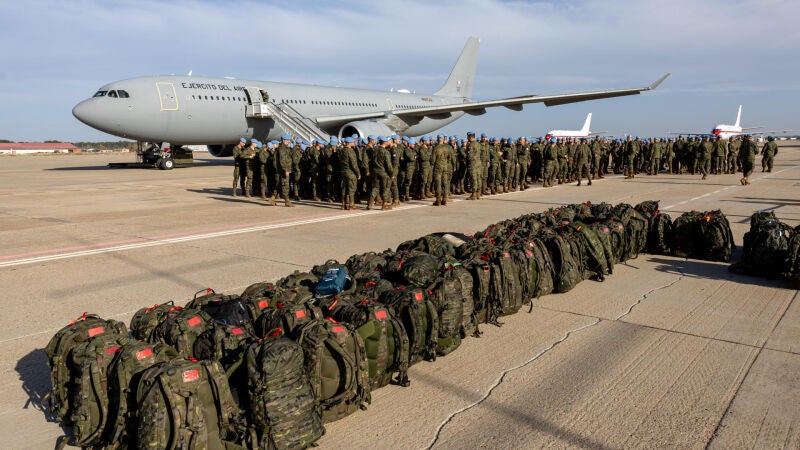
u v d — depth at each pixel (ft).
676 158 90.12
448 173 49.03
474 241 20.81
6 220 41.24
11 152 409.28
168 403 9.55
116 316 18.92
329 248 30.66
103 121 77.87
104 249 30.60
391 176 45.44
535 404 12.80
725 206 47.06
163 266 26.50
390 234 34.94
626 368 14.74
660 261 27.81
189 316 13.19
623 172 95.76
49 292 22.00
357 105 112.16
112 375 10.41
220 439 10.25
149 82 81.10
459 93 150.51
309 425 10.68
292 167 52.54
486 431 11.62
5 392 13.47
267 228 37.63
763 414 12.17
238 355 11.30
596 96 82.43
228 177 84.02
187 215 44.01
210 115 87.04
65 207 48.70
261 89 93.81
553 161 64.90
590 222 26.81
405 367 13.51
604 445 11.00
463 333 16.16
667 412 12.32
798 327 17.75
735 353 15.65
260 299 15.01
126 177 84.64
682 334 17.28
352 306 13.51
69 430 11.80
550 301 21.02
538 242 20.77
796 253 22.18
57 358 11.42
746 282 23.54
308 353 11.45
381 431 11.69
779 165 115.65
